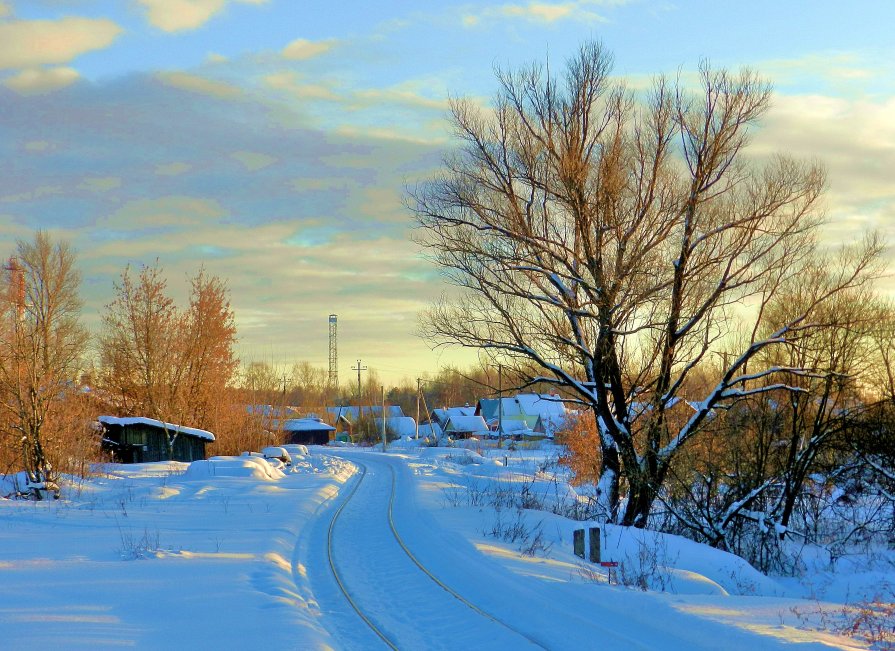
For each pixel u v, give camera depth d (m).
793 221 23.33
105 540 19.14
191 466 41.00
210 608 11.73
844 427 25.25
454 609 12.07
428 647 10.35
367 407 136.50
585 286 23.38
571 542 20.56
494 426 110.62
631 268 23.23
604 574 16.42
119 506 27.28
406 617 12.00
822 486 27.41
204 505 27.73
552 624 10.83
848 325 24.03
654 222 23.70
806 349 25.19
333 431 115.62
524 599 12.30
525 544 18.64
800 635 9.84
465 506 26.48
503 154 24.12
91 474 38.91
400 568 15.77
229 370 66.56
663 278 23.80
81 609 11.55
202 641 9.88
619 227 23.38
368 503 29.56
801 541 26.12
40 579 13.91
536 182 23.89
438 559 16.47
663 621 10.83
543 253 24.33
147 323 60.94
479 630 10.86
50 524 22.50
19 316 34.69
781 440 25.95
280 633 10.26
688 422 24.03
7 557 16.47
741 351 26.61
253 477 40.03
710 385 27.33
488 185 24.16
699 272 23.81
